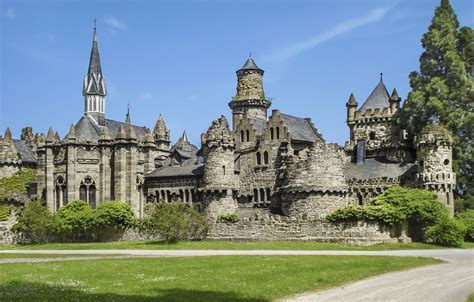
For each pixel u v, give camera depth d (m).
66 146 96.06
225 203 86.56
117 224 86.81
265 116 111.12
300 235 75.75
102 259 52.16
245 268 41.69
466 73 93.06
